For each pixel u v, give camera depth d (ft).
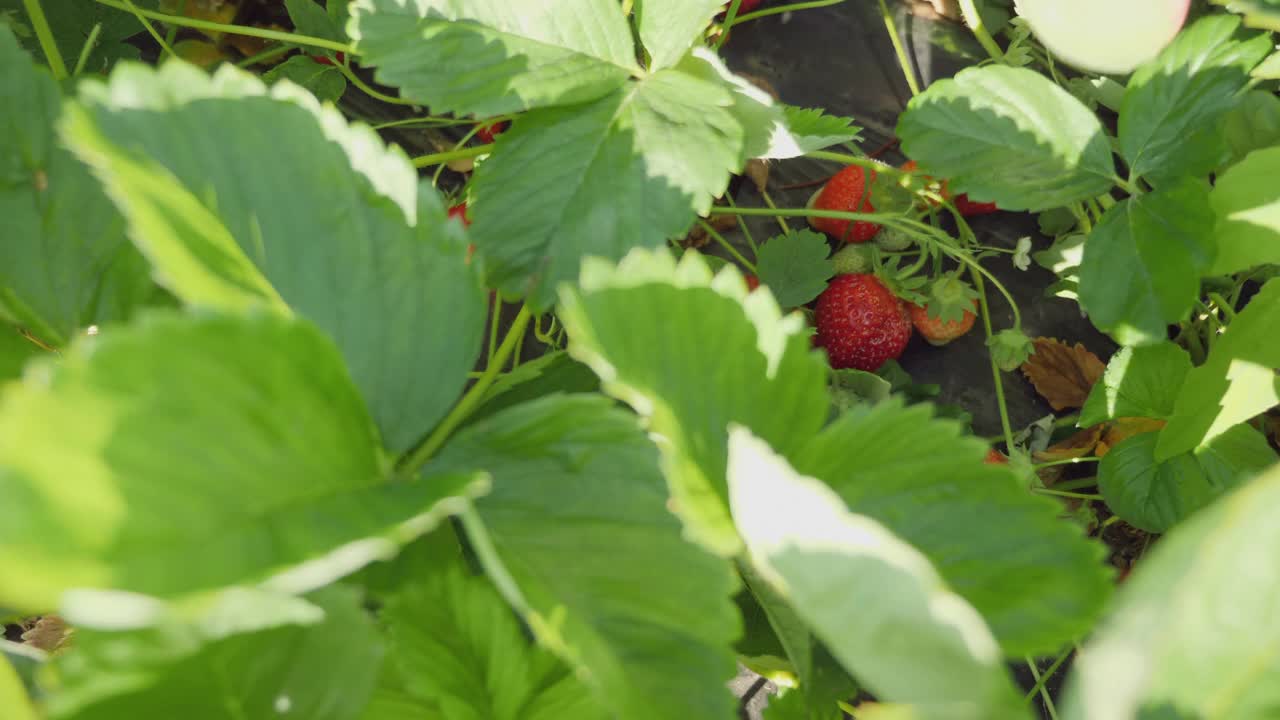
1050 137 1.22
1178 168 1.18
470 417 0.93
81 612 0.39
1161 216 1.16
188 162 0.59
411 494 0.55
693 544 0.59
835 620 0.41
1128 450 1.32
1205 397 1.16
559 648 0.54
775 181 1.75
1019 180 1.22
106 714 0.52
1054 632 0.58
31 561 0.38
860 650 0.40
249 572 0.43
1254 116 1.34
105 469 0.41
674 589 0.58
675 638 0.57
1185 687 0.38
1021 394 1.64
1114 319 1.16
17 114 0.71
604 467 0.63
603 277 0.55
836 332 1.54
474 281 0.69
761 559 0.51
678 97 0.99
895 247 1.65
